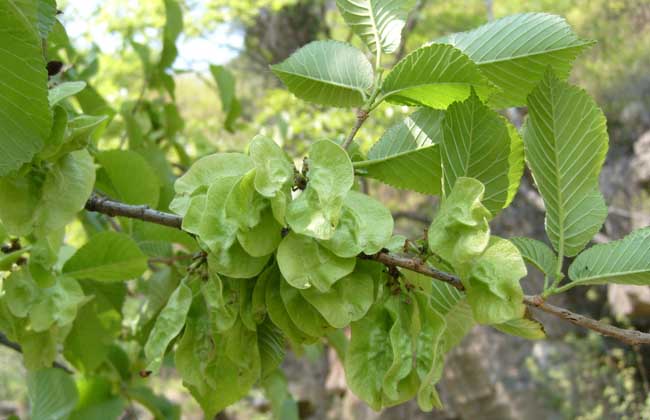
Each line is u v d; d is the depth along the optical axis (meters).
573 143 0.26
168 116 0.62
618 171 1.94
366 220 0.24
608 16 1.99
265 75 2.29
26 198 0.28
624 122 1.99
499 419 1.59
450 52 0.27
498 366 1.93
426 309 0.25
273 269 0.26
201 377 0.27
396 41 0.31
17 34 0.22
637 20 1.97
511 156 0.27
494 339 1.99
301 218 0.24
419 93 0.29
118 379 0.50
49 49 0.48
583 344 1.88
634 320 1.74
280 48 2.26
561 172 0.26
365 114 0.30
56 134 0.26
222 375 0.27
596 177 0.26
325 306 0.24
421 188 0.30
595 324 0.23
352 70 0.32
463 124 0.26
